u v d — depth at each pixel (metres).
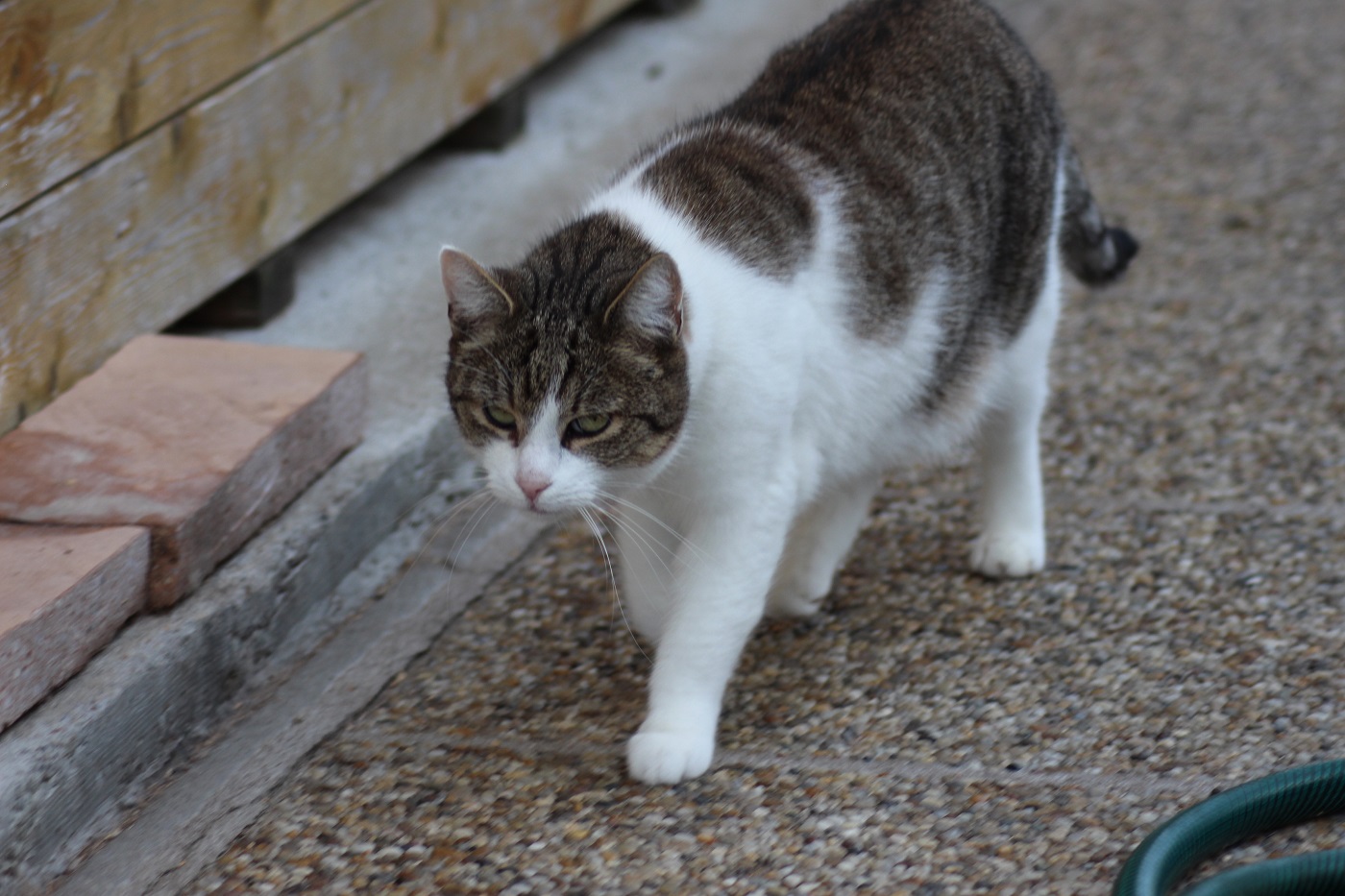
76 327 3.95
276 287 4.79
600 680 3.54
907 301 3.44
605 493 3.12
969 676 3.49
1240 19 8.73
